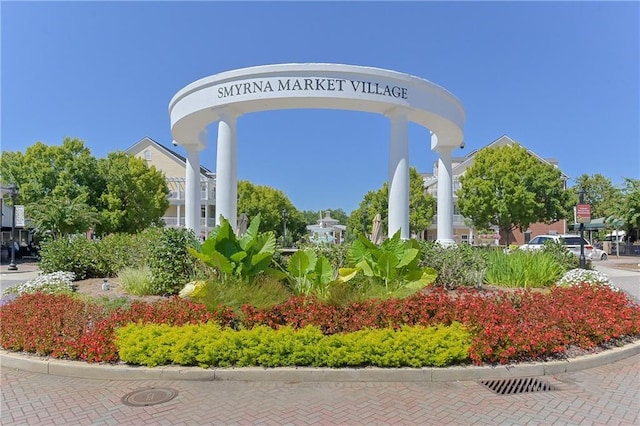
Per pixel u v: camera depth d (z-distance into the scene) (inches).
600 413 164.4
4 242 1270.9
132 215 1177.4
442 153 568.1
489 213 1170.0
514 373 205.2
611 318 249.6
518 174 1167.0
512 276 426.3
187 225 565.3
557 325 238.5
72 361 212.4
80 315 243.6
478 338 210.1
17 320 240.8
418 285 318.0
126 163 1219.9
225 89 433.4
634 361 231.8
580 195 600.1
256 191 1979.6
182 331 213.9
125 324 227.0
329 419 158.2
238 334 208.7
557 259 525.0
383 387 190.9
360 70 420.2
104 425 153.7
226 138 436.1
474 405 171.6
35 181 1120.8
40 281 391.5
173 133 532.4
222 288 276.8
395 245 344.2
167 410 165.9
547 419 159.0
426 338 207.2
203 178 1665.8
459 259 418.6
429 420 157.9
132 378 200.7
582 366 217.8
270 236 337.1
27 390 187.6
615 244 1440.7
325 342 206.2
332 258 418.0
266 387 190.2
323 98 417.4
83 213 918.4
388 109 449.7
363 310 236.4
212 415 161.5
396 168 443.8
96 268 479.2
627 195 906.7
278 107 444.1
